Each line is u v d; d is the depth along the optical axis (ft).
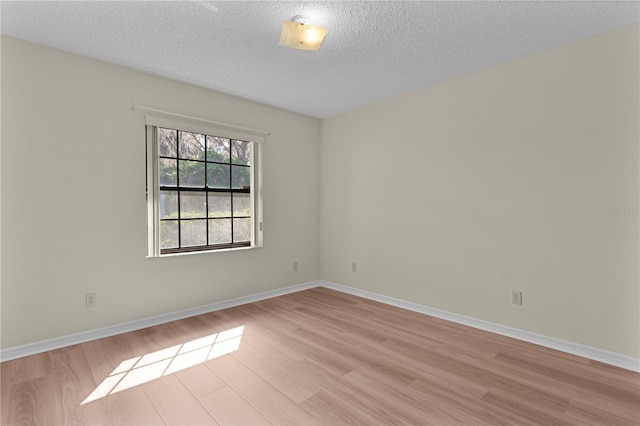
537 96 8.70
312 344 8.75
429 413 5.83
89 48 8.40
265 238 13.07
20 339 7.96
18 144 7.92
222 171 11.99
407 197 11.75
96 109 9.02
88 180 8.91
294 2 6.48
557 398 6.27
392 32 7.57
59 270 8.49
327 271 14.87
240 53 8.64
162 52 8.59
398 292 12.09
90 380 6.86
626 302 7.49
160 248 10.43
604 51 7.67
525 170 8.96
